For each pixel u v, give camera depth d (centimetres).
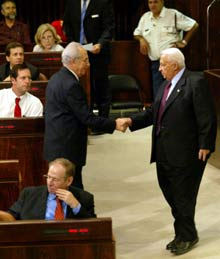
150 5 3039
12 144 1891
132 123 1834
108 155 2680
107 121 1800
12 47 2362
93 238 1272
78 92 1750
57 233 1268
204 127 1720
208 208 2142
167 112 1762
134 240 1912
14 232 1266
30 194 1530
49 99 1786
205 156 1734
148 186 2358
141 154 2686
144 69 3341
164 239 1914
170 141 1762
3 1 3381
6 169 1620
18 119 1884
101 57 2830
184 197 1775
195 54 3469
